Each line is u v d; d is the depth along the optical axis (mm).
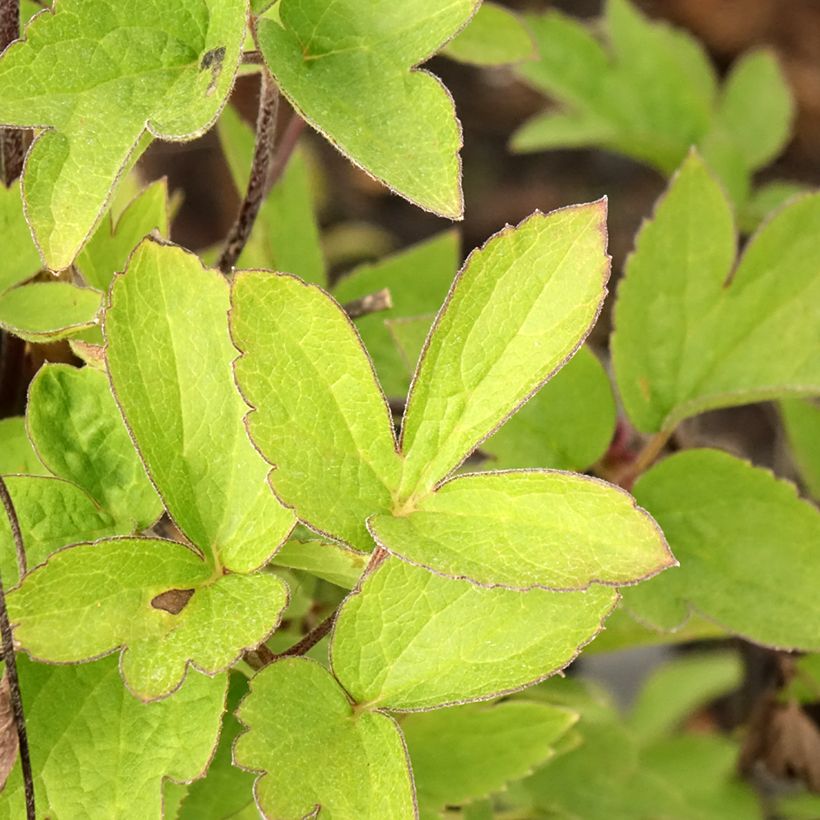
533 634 352
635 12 642
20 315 382
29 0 416
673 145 619
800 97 1159
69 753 353
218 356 358
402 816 343
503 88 1250
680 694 757
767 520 417
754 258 433
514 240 350
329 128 351
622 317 432
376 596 353
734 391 433
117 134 351
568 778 527
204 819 382
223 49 349
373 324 471
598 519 342
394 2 358
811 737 492
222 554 356
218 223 1146
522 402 350
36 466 388
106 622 346
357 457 352
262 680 348
